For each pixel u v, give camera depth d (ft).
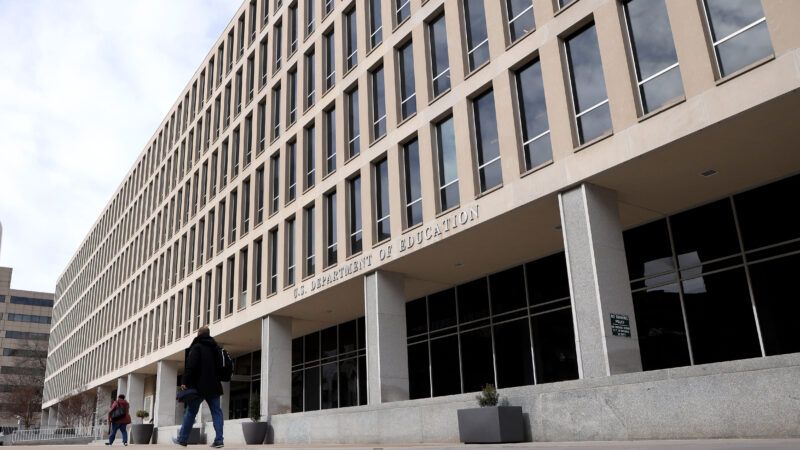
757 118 41.68
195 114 136.56
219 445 35.47
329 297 81.76
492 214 56.65
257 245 99.04
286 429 77.56
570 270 49.42
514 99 57.77
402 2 75.56
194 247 125.49
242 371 123.75
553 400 43.91
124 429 76.43
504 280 70.38
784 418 32.35
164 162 153.28
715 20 44.65
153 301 143.95
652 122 45.96
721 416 34.81
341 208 78.23
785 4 40.06
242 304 100.32
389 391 67.46
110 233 198.70
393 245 67.92
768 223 50.37
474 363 71.87
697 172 48.83
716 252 53.11
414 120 68.80
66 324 255.50
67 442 144.97
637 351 47.34
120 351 165.27
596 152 49.21
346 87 81.92
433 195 64.13
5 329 396.78
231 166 113.09
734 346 50.42
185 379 35.55
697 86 43.78
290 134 93.56
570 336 62.08
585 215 49.44
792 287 48.03
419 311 81.15
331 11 89.15
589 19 52.70
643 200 53.67
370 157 74.74
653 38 48.57
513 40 59.88
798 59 39.01
